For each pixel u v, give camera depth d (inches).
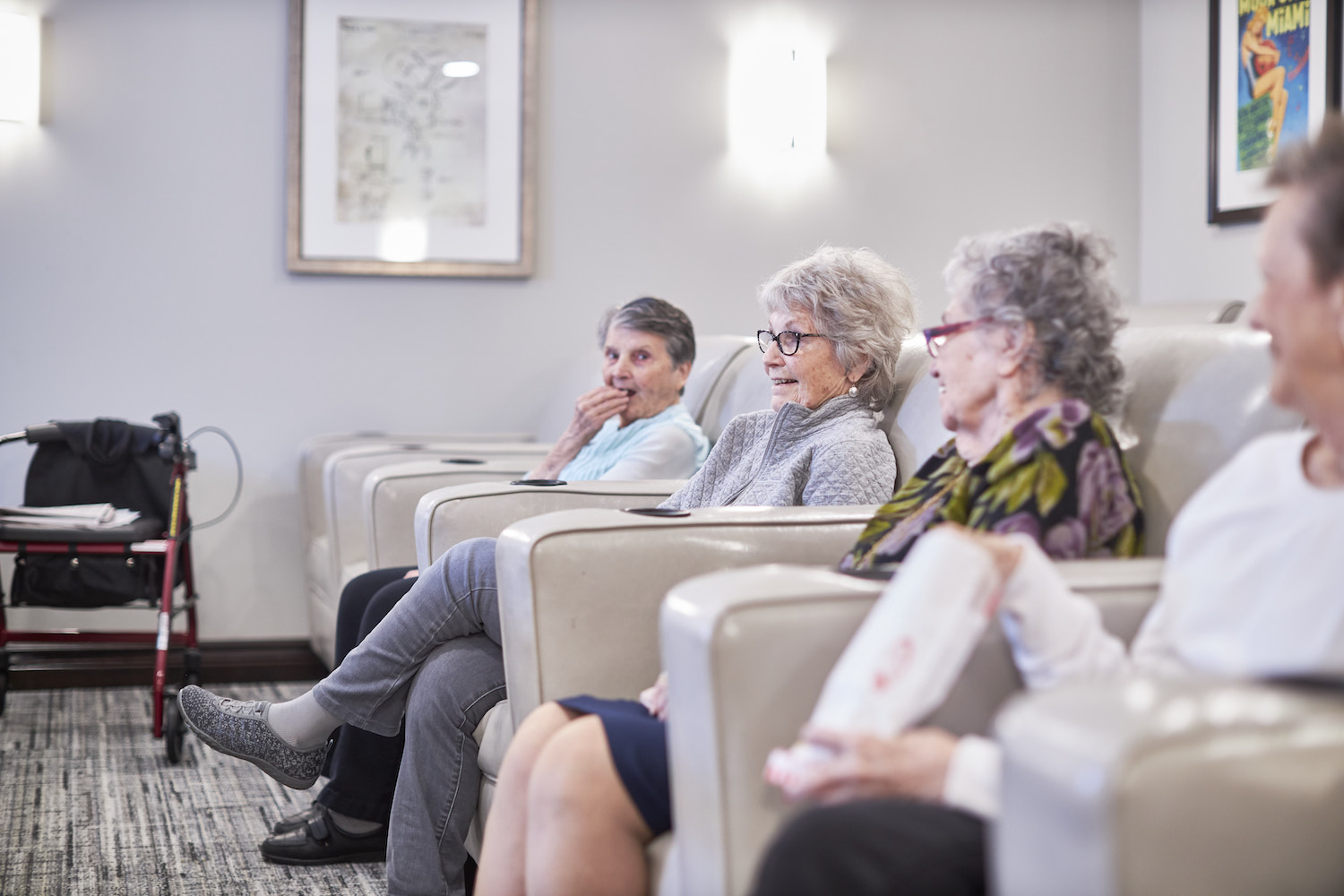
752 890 36.2
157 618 139.3
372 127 142.9
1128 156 156.7
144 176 139.4
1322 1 120.4
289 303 143.5
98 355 138.9
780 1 151.0
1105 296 52.9
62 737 115.1
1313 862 29.8
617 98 148.8
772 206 151.7
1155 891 28.3
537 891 48.8
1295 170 36.8
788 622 41.2
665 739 49.7
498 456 123.0
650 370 99.4
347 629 88.7
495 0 144.5
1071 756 29.0
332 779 80.0
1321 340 36.1
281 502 144.2
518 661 60.7
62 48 136.9
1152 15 153.4
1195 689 31.3
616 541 59.7
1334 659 33.7
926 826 34.9
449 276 145.9
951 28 153.7
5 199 136.0
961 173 154.3
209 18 140.4
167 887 76.9
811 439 75.4
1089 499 48.6
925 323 154.0
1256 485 38.9
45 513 114.7
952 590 37.5
